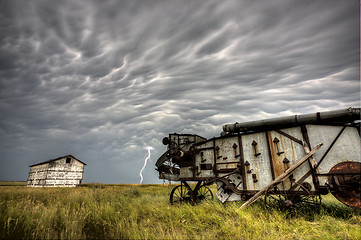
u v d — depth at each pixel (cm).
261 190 825
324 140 779
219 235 589
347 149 746
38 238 518
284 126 877
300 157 801
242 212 771
